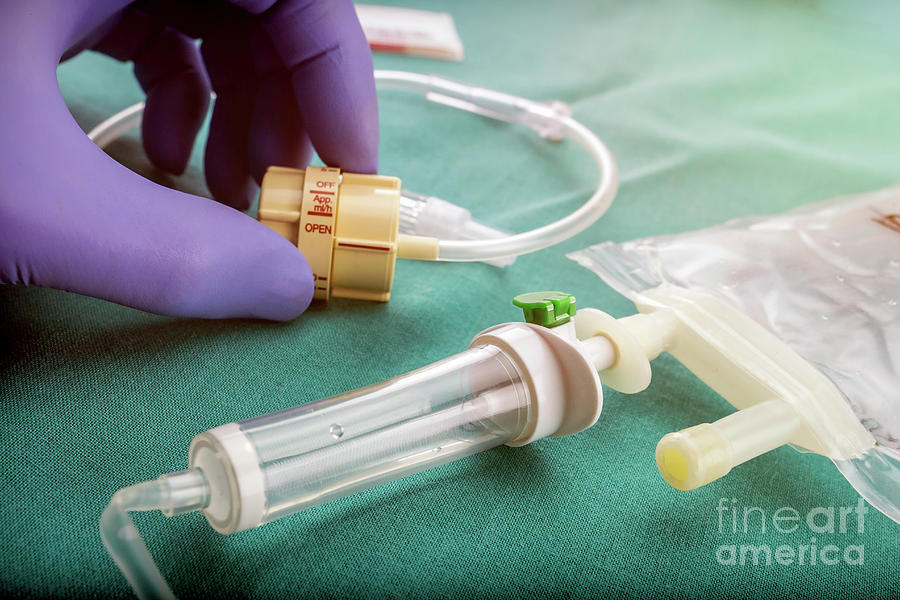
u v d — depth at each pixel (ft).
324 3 2.65
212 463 1.80
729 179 3.78
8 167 2.06
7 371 2.37
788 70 4.80
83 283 2.22
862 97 4.54
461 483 2.22
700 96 4.46
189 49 3.37
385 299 2.80
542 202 3.51
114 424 2.25
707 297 2.65
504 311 2.87
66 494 2.05
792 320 2.61
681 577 2.04
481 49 4.76
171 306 2.35
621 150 3.95
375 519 2.09
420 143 3.84
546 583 1.99
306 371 2.51
